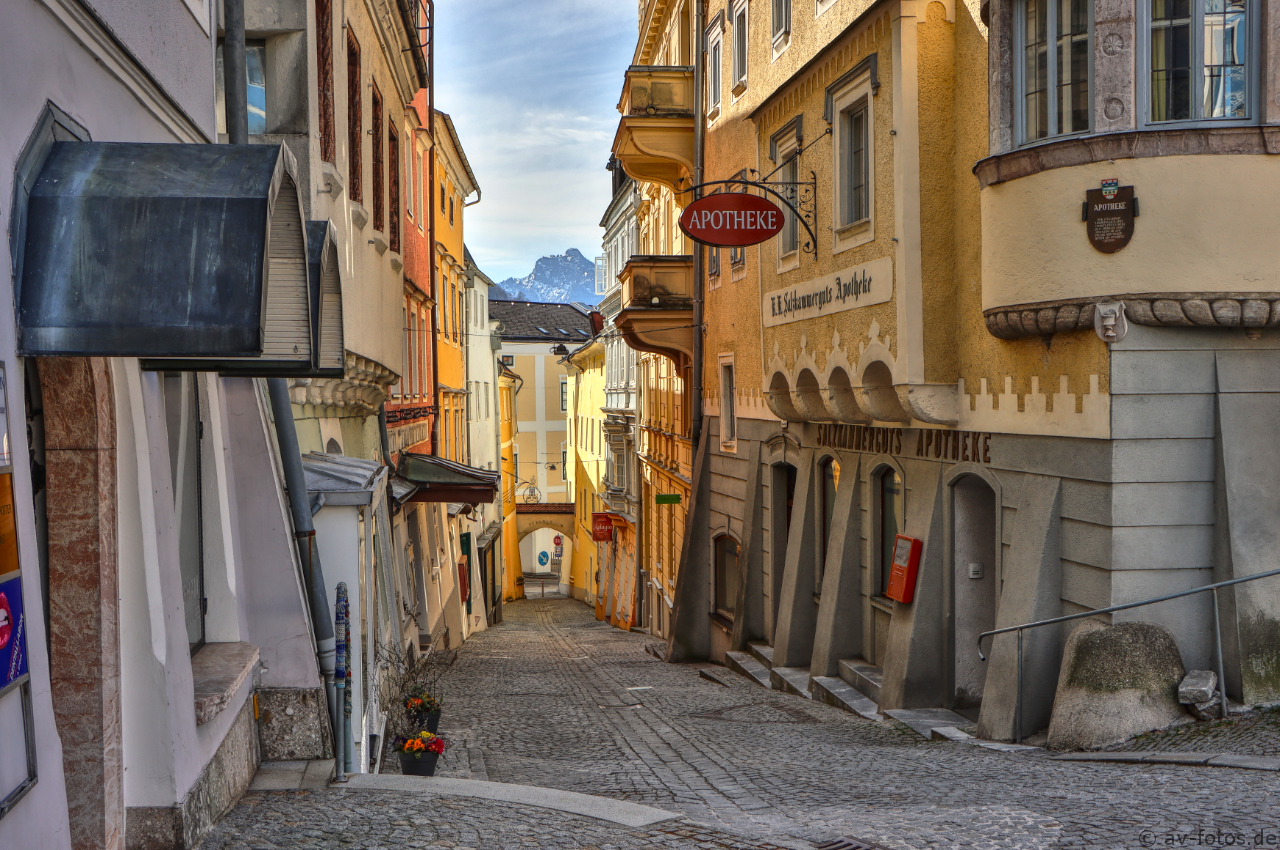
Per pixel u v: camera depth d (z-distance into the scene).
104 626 4.71
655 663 21.11
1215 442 8.51
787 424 16.75
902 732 10.91
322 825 5.78
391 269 16.80
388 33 15.49
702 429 21.89
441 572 24.30
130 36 5.16
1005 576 9.91
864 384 12.24
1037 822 5.83
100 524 4.71
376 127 15.16
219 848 5.28
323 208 10.41
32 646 3.59
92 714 4.69
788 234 15.41
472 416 40.09
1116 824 5.63
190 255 3.96
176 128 6.20
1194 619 8.57
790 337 15.07
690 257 22.33
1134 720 8.30
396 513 16.56
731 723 12.17
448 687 16.11
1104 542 8.62
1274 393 8.47
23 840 3.45
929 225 11.10
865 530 13.91
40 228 3.91
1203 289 8.20
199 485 6.95
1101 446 8.64
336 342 6.63
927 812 6.42
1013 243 9.23
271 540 7.38
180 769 5.14
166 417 6.24
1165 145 8.25
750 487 18.39
